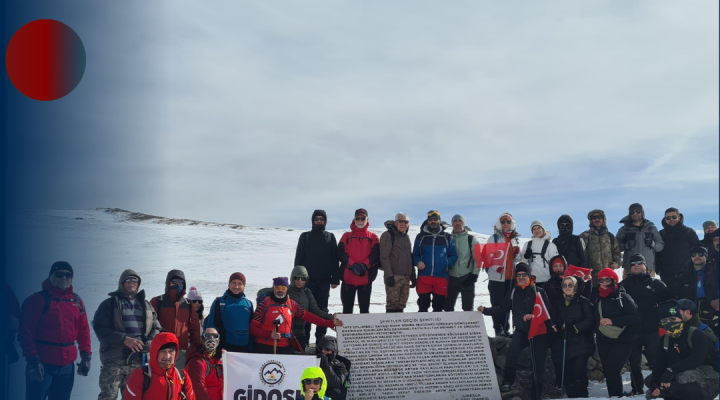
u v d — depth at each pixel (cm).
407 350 907
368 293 1025
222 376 781
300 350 845
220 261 3269
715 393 778
